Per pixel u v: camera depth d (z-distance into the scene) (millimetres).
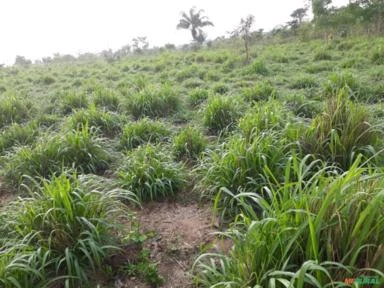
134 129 5020
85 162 4199
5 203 3773
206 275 2334
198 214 3340
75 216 2582
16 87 10641
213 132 5367
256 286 1725
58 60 24797
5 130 5570
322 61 10133
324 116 3549
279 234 1846
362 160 3219
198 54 13891
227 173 3287
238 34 16172
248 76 9055
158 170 3686
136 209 3467
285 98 6188
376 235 1743
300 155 3289
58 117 6652
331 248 1740
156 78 10344
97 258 2469
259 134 3736
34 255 2355
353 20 17047
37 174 3998
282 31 19938
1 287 2219
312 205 1939
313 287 1725
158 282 2555
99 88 7891
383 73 7598
